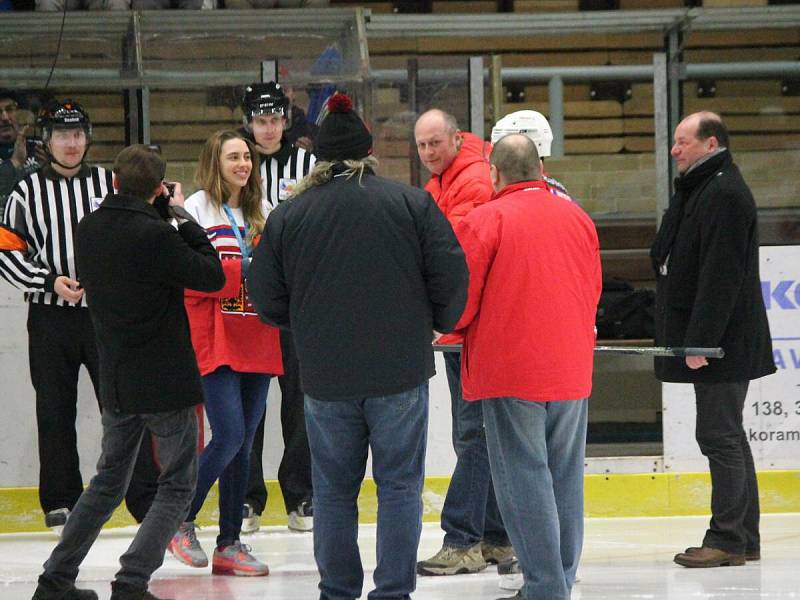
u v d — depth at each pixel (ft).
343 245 35.09
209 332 45.42
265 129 53.72
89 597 40.06
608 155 65.98
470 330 36.88
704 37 64.28
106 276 38.11
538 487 36.01
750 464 49.24
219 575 46.78
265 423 59.36
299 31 62.03
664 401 61.21
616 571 47.44
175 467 39.65
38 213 53.78
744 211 47.29
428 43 68.85
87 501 39.47
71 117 53.57
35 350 54.85
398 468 35.47
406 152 61.11
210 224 46.85
